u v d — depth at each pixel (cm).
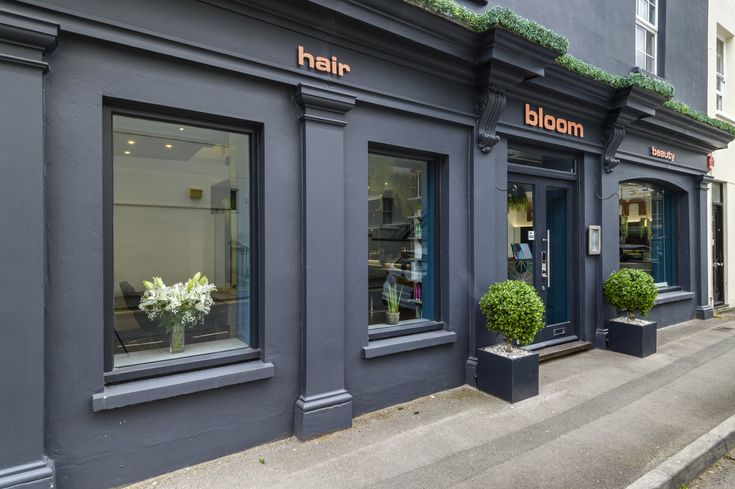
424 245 509
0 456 254
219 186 373
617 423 406
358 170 417
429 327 481
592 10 670
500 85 498
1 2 254
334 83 389
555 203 659
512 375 450
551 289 651
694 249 919
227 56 334
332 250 388
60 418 280
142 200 338
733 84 1051
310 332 375
